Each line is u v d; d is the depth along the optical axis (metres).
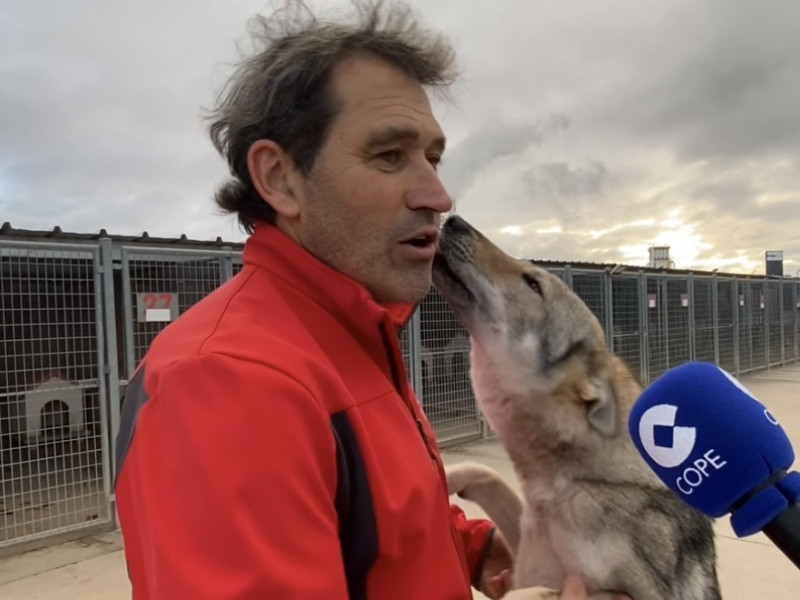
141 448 1.00
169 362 1.06
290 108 1.29
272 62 1.34
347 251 1.31
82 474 5.97
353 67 1.30
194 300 6.38
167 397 1.00
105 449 5.48
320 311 1.27
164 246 6.27
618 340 11.16
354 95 1.28
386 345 1.39
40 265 5.85
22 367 6.15
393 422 1.26
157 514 0.93
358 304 1.30
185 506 0.92
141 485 0.97
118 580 4.43
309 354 1.13
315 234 1.31
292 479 0.96
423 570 1.20
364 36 1.32
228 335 1.09
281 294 1.26
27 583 4.40
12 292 5.57
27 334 6.25
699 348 13.88
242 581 0.88
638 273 11.55
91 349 5.88
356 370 1.26
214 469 0.93
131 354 5.65
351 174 1.28
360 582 1.12
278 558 0.91
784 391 12.66
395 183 1.31
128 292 5.62
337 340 1.27
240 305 1.20
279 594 0.89
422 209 1.33
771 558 4.78
